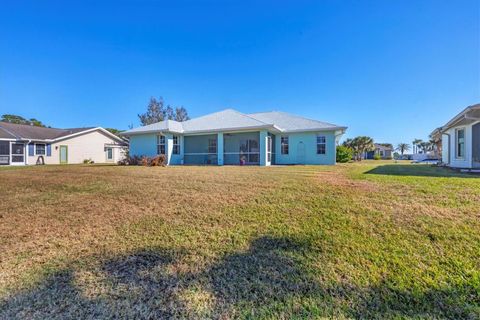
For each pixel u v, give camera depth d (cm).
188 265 276
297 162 1997
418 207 420
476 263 257
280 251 300
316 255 287
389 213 396
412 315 191
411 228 341
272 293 223
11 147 2253
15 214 468
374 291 221
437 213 389
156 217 429
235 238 340
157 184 704
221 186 650
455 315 190
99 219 429
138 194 585
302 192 548
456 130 1286
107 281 247
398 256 276
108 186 693
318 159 1944
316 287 230
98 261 289
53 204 529
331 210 421
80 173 1023
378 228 347
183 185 677
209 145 2078
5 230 389
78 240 347
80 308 208
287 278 246
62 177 905
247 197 526
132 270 268
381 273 248
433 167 1362
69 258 297
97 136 2992
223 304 209
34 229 391
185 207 475
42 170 1230
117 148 3219
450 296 211
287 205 460
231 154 2044
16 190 691
